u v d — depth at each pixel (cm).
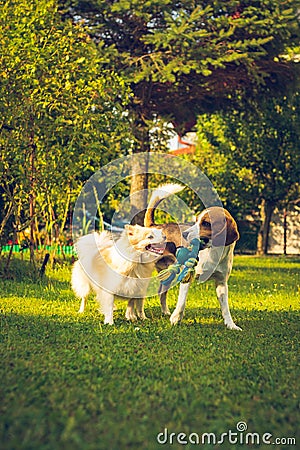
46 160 1401
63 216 1798
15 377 583
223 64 1720
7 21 1353
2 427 447
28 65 1305
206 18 1664
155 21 1742
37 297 1181
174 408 511
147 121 1867
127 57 1709
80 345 741
